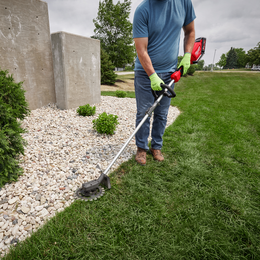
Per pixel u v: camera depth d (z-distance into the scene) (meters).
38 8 3.92
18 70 3.88
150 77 1.87
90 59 4.89
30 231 1.41
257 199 1.83
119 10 20.67
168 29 1.88
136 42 1.84
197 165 2.40
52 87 4.64
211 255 1.27
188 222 1.52
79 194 1.76
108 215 1.55
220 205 1.73
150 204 1.72
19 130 1.97
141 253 1.27
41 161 2.32
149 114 1.94
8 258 1.18
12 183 1.89
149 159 2.52
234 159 2.66
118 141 3.10
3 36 3.52
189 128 3.88
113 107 5.33
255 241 1.37
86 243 1.31
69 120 3.87
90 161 2.41
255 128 4.14
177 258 1.24
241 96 10.78
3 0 3.38
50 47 4.34
